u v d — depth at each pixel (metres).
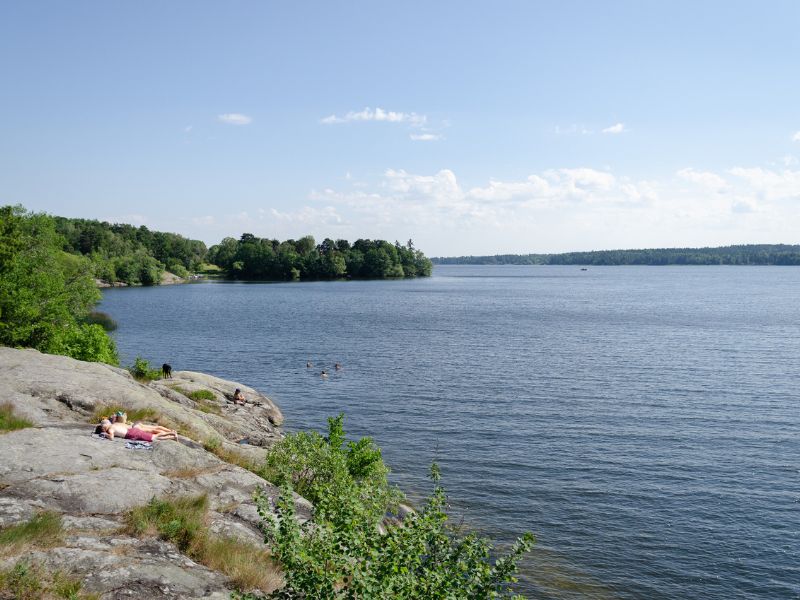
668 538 23.62
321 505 10.87
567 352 69.94
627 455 33.16
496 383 52.94
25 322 38.19
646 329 92.06
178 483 16.48
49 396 22.36
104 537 12.55
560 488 28.55
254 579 12.18
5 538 11.22
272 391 50.59
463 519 25.17
